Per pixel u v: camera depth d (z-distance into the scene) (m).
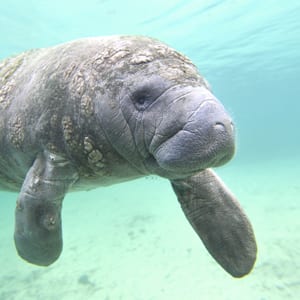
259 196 5.61
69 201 7.62
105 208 6.18
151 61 0.80
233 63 10.24
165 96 0.76
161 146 0.76
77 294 2.76
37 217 0.96
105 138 0.85
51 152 0.94
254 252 1.04
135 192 7.75
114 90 0.81
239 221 1.05
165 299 2.50
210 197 1.06
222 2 5.68
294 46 8.98
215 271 2.81
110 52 0.85
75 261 3.53
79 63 0.90
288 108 27.92
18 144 1.03
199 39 7.64
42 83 0.96
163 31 6.99
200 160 0.72
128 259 3.38
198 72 0.82
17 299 2.82
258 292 2.41
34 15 5.33
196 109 0.72
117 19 6.05
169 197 6.47
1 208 8.76
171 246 3.57
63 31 6.29
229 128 0.72
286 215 4.14
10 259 3.87
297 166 9.59
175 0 5.41
